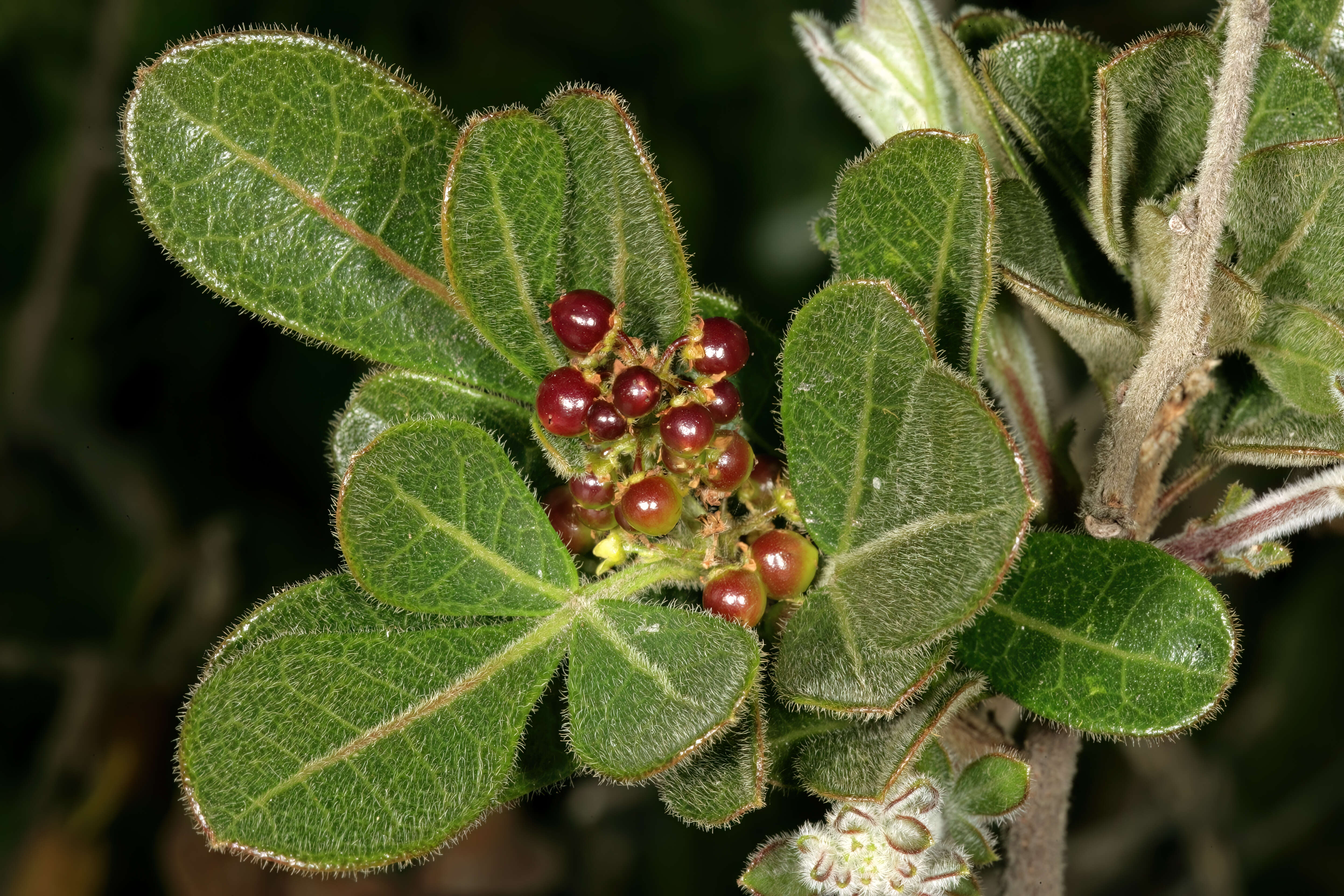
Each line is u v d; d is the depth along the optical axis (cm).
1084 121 30
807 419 27
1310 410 29
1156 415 28
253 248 28
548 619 28
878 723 28
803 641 27
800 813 43
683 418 27
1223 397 29
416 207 28
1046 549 28
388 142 28
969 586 27
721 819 27
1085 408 35
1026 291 28
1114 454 28
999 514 26
